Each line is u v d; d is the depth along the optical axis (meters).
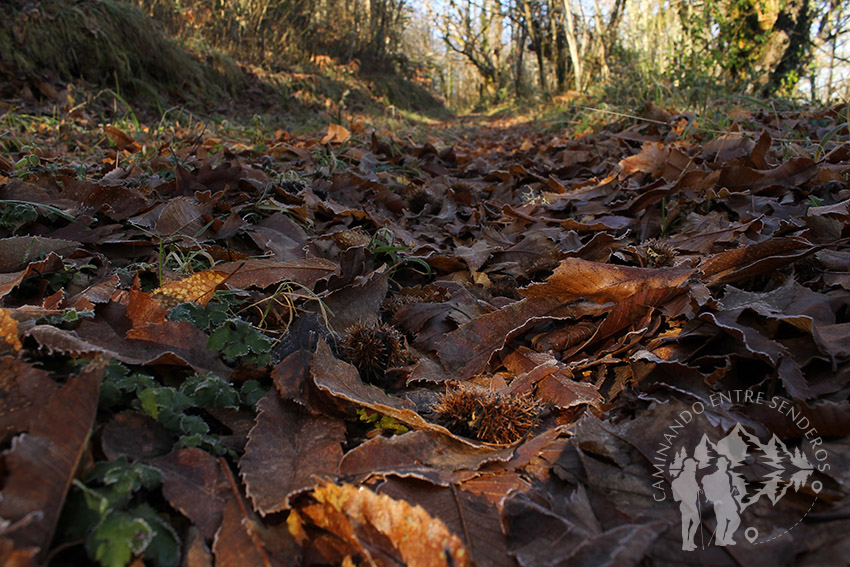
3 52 6.76
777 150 4.01
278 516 1.16
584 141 6.28
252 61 13.66
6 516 0.91
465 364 1.83
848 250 2.07
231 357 1.59
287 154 4.60
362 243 2.56
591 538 1.06
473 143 10.70
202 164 3.62
